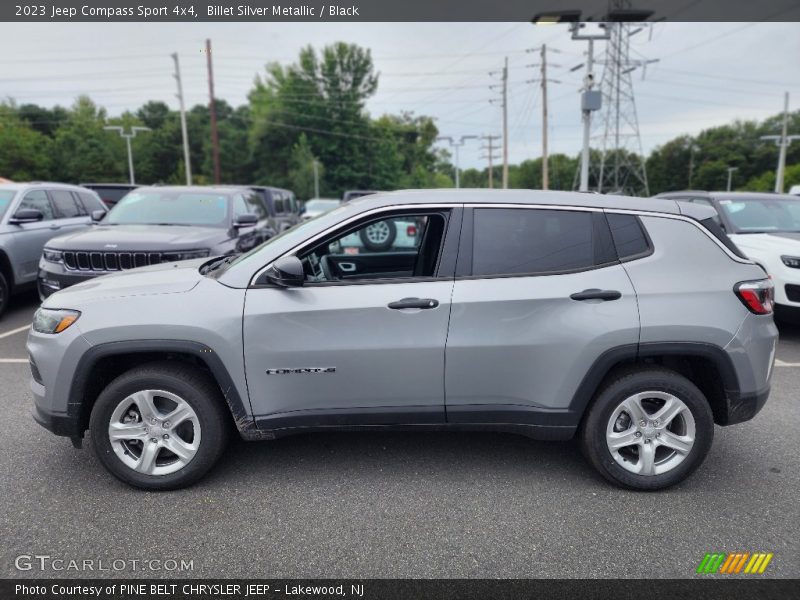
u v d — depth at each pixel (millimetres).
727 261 3229
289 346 3096
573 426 3213
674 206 3312
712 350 3117
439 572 2564
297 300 3104
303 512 3035
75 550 2693
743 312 3156
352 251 5289
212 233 6680
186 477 3205
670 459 3256
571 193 3357
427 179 82062
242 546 2738
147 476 3201
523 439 3994
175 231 6555
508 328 3121
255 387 3137
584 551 2713
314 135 71500
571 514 3031
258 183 72562
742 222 7598
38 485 3277
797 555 2688
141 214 7352
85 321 3080
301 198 68562
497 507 3100
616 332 3090
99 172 69562
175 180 71938
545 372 3158
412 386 3180
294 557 2662
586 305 3111
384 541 2789
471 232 3215
